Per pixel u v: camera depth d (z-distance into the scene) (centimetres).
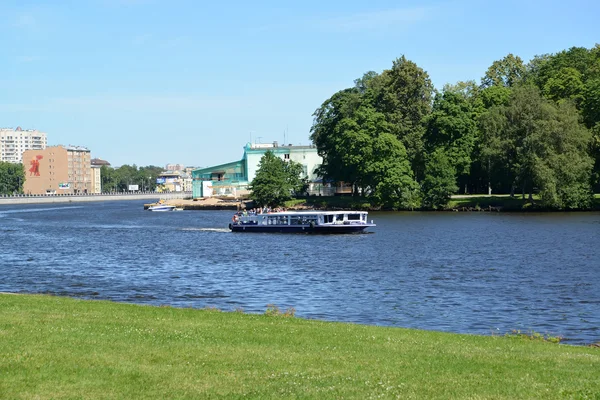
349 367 2455
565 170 14275
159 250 9588
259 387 2188
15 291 5950
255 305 5203
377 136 17062
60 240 11394
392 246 9538
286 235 12012
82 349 2581
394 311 4862
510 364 2555
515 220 13425
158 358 2495
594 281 6134
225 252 9231
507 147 15088
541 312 4797
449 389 2197
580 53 18362
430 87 18062
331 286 6066
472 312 4809
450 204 16862
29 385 2150
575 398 2122
